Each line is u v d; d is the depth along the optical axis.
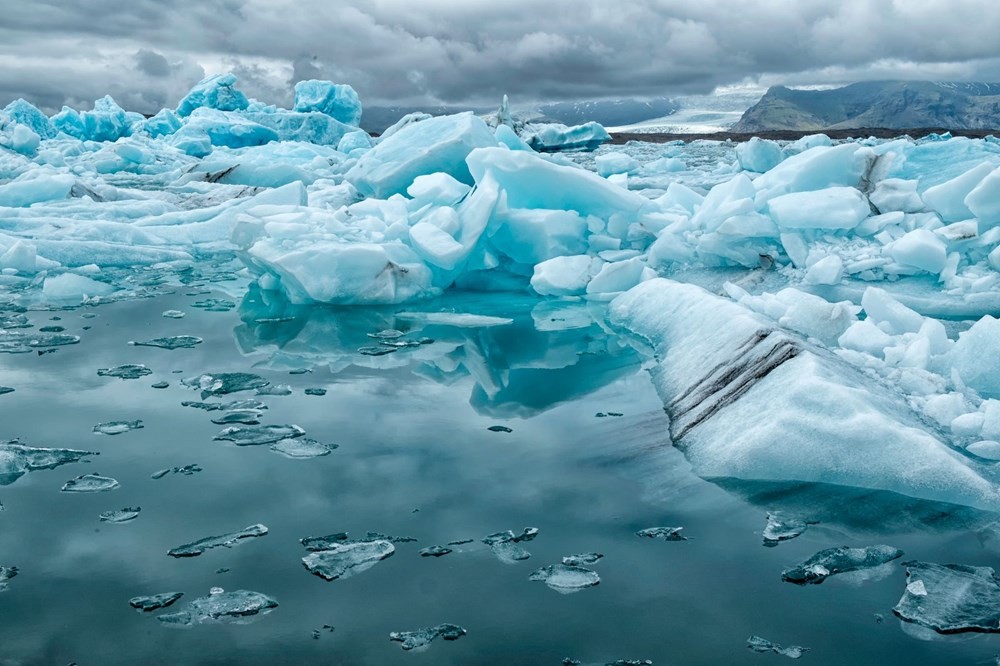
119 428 3.34
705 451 3.02
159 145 20.16
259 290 6.41
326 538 2.40
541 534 2.45
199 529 2.46
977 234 4.87
